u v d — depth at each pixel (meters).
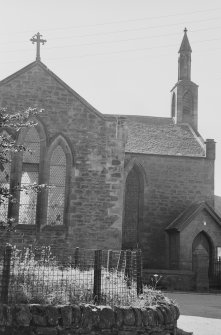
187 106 44.91
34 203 25.98
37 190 14.65
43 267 13.22
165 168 38.72
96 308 11.59
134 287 13.72
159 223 38.06
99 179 26.33
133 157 38.41
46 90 26.47
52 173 26.41
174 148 39.62
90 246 25.77
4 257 11.11
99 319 11.52
